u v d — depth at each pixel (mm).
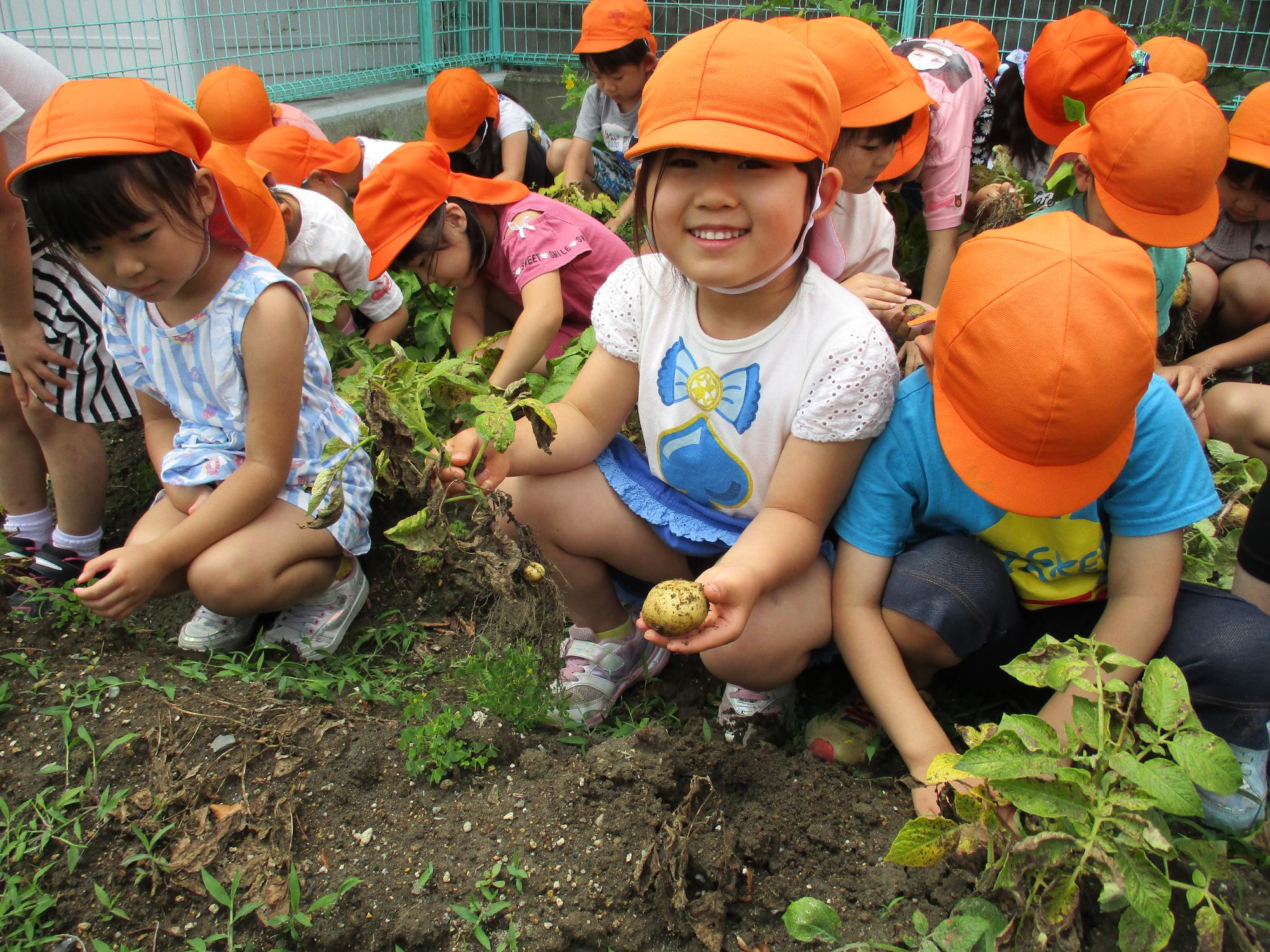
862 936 1610
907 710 1874
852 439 1912
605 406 2193
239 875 1706
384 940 1623
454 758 1912
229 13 5348
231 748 1938
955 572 1902
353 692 2199
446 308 3688
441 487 1813
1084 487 1688
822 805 1865
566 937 1627
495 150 5555
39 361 2533
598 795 1862
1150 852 1501
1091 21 3693
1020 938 1461
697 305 2047
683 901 1646
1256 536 2016
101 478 2760
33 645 2260
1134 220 2457
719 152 1688
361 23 6770
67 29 4723
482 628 2498
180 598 2541
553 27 8102
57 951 1627
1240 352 3215
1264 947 1550
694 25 7012
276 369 2213
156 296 2111
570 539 2199
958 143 3541
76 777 1893
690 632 1720
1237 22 5930
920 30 6328
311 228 3277
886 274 3090
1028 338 1601
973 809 1508
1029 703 2188
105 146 1916
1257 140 3051
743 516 2170
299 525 2312
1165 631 1859
